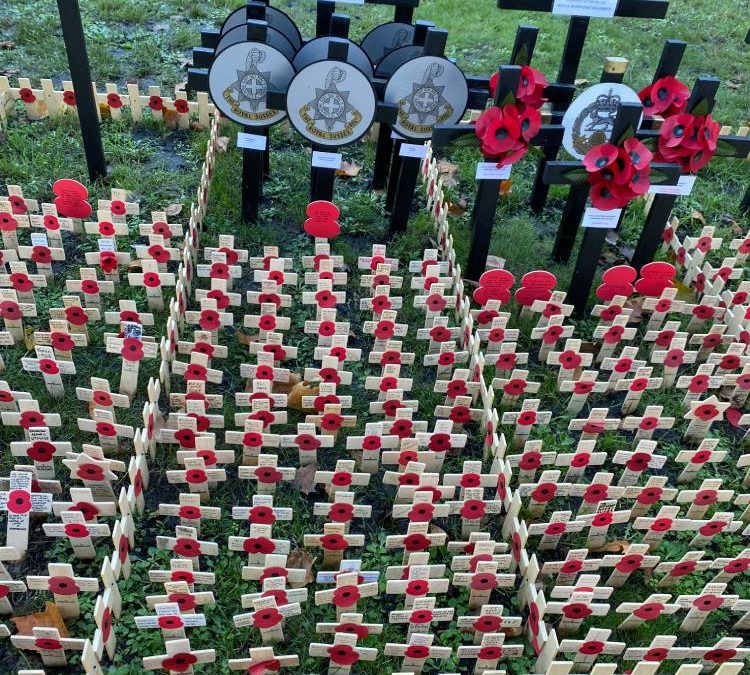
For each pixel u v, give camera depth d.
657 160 1.27
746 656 0.89
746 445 1.15
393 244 1.45
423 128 1.32
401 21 1.43
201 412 1.00
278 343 1.11
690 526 0.96
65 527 0.85
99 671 0.76
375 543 0.97
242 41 1.23
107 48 1.97
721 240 1.42
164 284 1.21
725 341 1.26
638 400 1.17
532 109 1.20
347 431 1.10
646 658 0.81
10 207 1.26
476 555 0.85
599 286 1.28
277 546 0.87
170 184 1.52
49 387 1.07
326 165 1.32
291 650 0.86
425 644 0.79
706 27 2.47
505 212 1.58
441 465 1.04
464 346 1.21
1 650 0.83
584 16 1.22
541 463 1.00
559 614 0.92
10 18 2.03
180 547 0.87
